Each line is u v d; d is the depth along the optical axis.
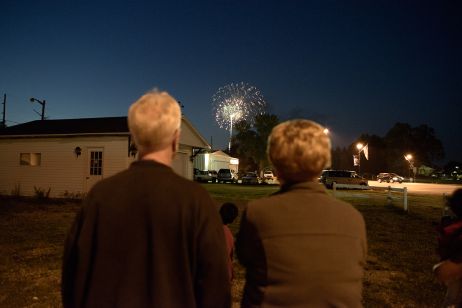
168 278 1.63
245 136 58.25
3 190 20.45
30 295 5.27
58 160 19.77
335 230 1.67
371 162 95.69
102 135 19.08
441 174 97.88
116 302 1.62
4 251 7.87
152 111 1.79
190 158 22.92
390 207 17.41
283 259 1.61
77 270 1.69
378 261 7.38
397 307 5.01
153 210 1.66
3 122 42.28
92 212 1.71
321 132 1.83
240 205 16.84
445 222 2.36
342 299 1.59
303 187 1.78
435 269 2.28
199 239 1.67
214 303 1.68
